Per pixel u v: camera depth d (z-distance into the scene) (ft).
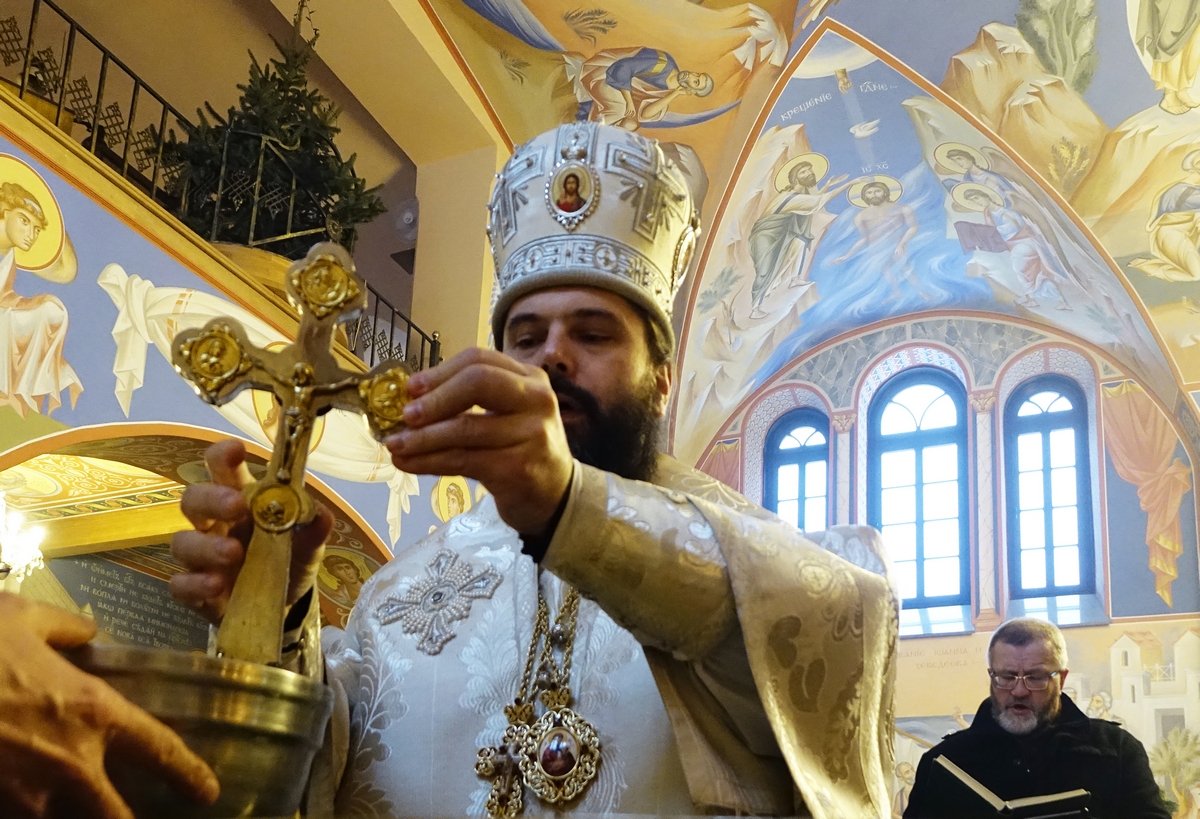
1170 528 36.94
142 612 27.55
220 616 3.50
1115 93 31.53
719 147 33.22
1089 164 33.55
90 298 17.83
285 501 3.40
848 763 3.98
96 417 17.69
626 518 3.73
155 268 19.15
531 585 5.16
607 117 30.73
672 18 28.91
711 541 3.92
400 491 24.20
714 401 41.83
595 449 4.99
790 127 34.19
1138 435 38.27
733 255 36.73
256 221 23.38
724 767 3.95
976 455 40.22
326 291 3.51
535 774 4.45
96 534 25.44
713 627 3.88
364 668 5.18
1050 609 37.47
